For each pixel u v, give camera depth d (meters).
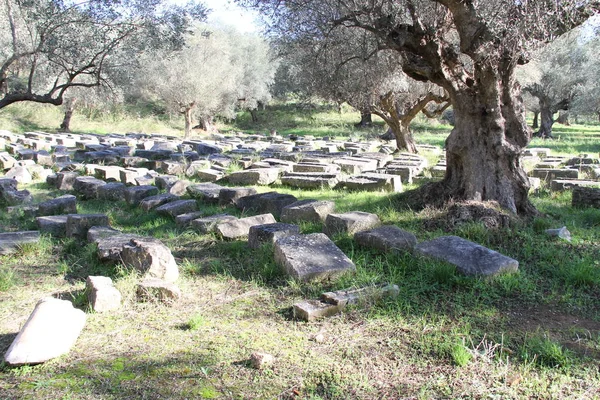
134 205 9.05
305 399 2.95
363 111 16.27
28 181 11.68
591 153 17.56
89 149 16.31
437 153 17.27
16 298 4.64
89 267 5.55
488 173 6.78
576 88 27.62
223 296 4.65
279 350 3.55
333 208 7.34
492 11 5.96
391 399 2.95
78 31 9.30
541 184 10.39
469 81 6.90
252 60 35.38
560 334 3.74
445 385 3.08
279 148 16.56
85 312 4.25
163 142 18.08
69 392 3.04
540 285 4.73
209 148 16.47
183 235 6.82
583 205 7.90
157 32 9.67
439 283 4.72
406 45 6.74
